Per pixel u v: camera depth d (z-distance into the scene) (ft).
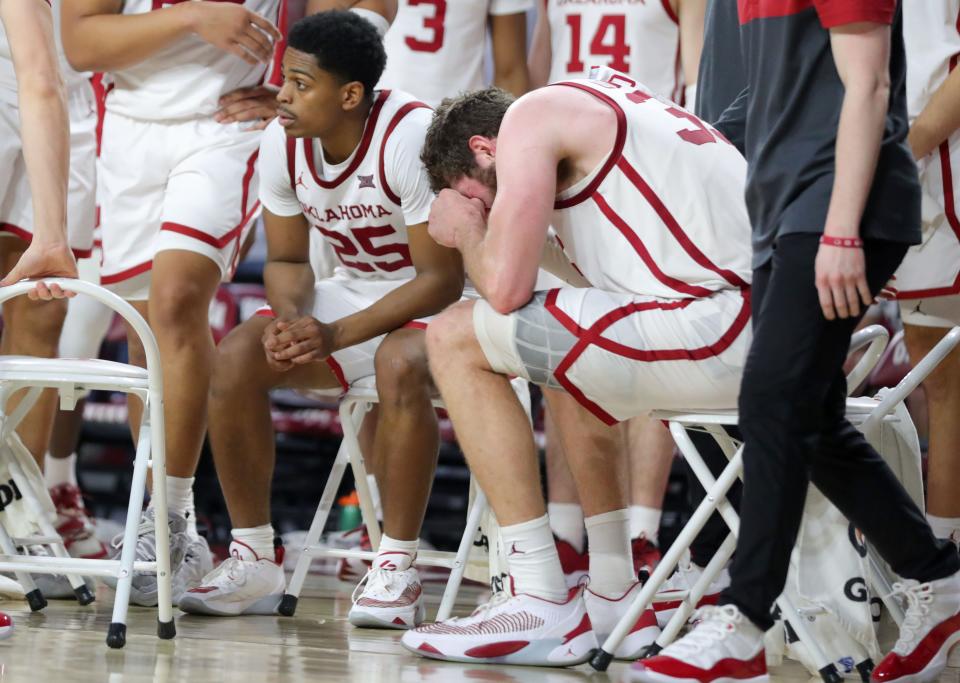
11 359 29.89
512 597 29.76
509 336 28.48
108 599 39.93
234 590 37.06
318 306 39.96
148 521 38.68
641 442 47.03
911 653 27.66
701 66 37.68
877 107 23.98
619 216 28.58
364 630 35.63
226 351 37.47
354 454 40.34
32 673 24.82
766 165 25.64
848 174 23.98
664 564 28.78
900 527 27.30
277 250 39.96
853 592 30.01
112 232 44.24
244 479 37.55
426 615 41.65
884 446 32.35
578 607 29.73
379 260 39.99
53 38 31.86
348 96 36.65
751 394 24.79
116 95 43.78
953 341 29.99
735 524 28.63
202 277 40.78
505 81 54.65
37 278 29.53
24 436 44.65
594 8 52.90
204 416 40.16
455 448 65.41
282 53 45.52
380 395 36.68
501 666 29.01
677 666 24.45
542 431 61.05
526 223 27.89
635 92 29.94
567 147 28.40
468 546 38.06
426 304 37.17
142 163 43.14
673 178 28.30
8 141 42.50
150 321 40.70
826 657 28.25
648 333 27.86
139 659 27.45
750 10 26.50
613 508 32.19
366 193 37.78
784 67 25.35
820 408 24.86
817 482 27.58
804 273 24.62
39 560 29.96
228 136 42.73
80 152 46.83
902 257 25.88
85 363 29.81
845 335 24.94
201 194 41.63
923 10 40.11
